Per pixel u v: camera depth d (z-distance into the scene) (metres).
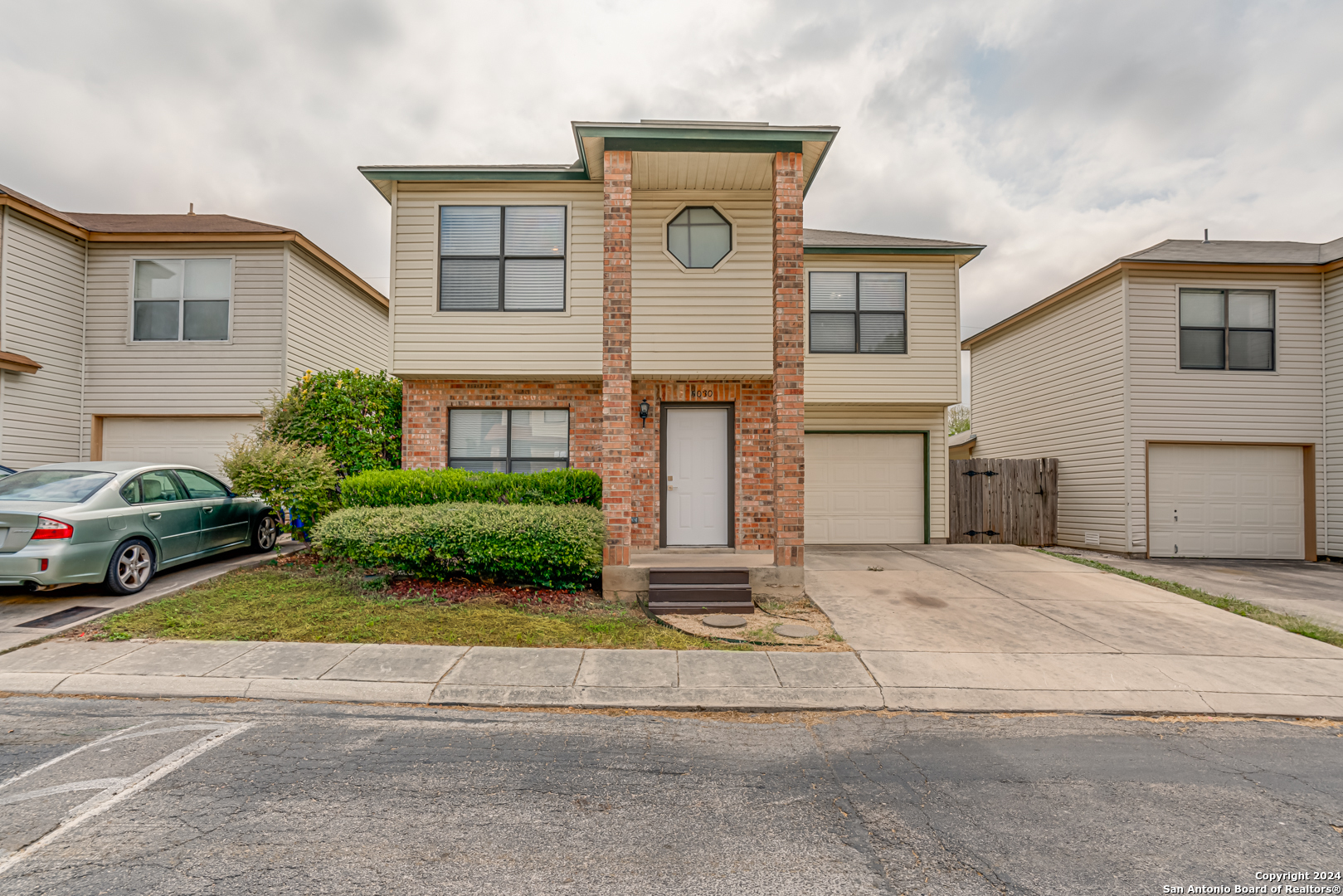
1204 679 5.63
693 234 10.29
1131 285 13.28
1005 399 17.80
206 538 8.67
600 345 10.36
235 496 9.48
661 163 9.21
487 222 10.50
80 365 12.67
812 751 4.22
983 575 9.73
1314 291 13.41
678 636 6.63
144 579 7.60
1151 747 4.38
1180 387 13.23
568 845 3.02
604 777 3.77
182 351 12.68
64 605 7.00
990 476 14.84
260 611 6.93
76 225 12.32
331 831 3.11
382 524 7.88
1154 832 3.24
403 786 3.62
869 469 13.77
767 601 8.13
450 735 4.39
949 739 4.46
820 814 3.38
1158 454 13.30
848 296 13.17
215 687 5.13
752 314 10.14
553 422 10.91
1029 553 12.04
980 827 3.26
